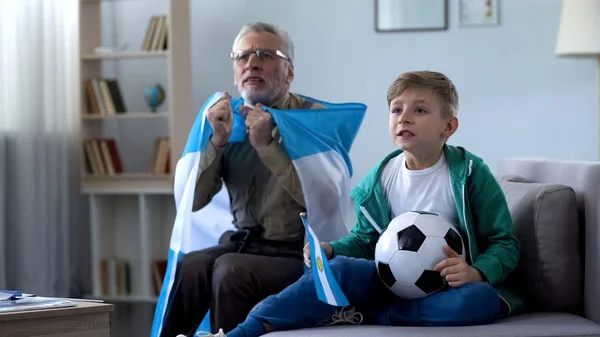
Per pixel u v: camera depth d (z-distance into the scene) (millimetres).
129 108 5047
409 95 1992
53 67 4680
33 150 4531
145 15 5023
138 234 4988
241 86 2721
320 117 2691
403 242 1878
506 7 4688
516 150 4715
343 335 1733
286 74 2742
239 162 2627
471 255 1962
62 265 4727
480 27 4711
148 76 5035
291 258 2455
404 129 1989
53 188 4648
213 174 2607
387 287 1921
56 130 4691
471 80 4727
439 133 2002
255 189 2604
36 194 4547
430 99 1980
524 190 2078
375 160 4809
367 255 2182
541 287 1960
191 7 4973
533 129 4703
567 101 4680
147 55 4664
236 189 2629
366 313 1954
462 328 1764
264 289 2352
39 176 4559
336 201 2602
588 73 4660
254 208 2605
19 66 4500
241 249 2535
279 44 2711
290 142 2539
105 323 1794
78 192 4945
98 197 4844
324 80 4840
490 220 1981
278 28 2754
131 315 4199
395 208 2094
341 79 4824
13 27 4508
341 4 4812
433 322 1823
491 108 4723
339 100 4832
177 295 2420
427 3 4734
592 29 4160
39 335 1691
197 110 4984
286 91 2771
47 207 4621
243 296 2326
